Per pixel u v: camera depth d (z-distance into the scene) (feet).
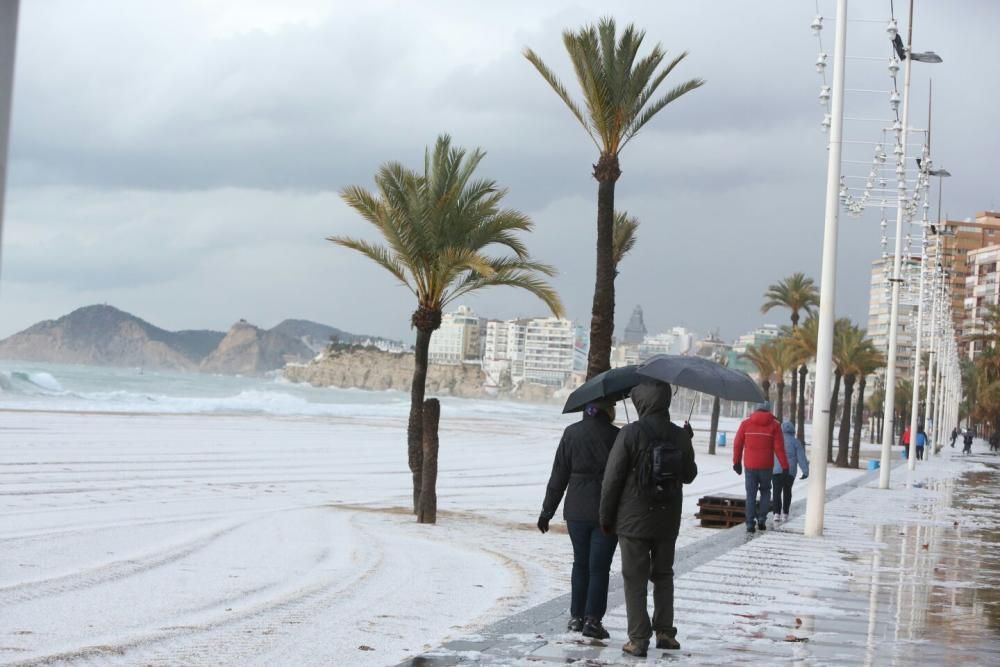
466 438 192.44
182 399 270.67
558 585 38.86
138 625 29.09
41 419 154.92
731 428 511.81
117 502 65.82
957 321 533.14
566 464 26.78
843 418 181.16
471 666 22.85
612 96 68.08
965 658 25.58
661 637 25.41
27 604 31.71
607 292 68.90
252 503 69.97
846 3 56.24
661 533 24.86
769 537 53.36
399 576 39.99
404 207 67.31
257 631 28.45
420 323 68.44
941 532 60.23
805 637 27.55
